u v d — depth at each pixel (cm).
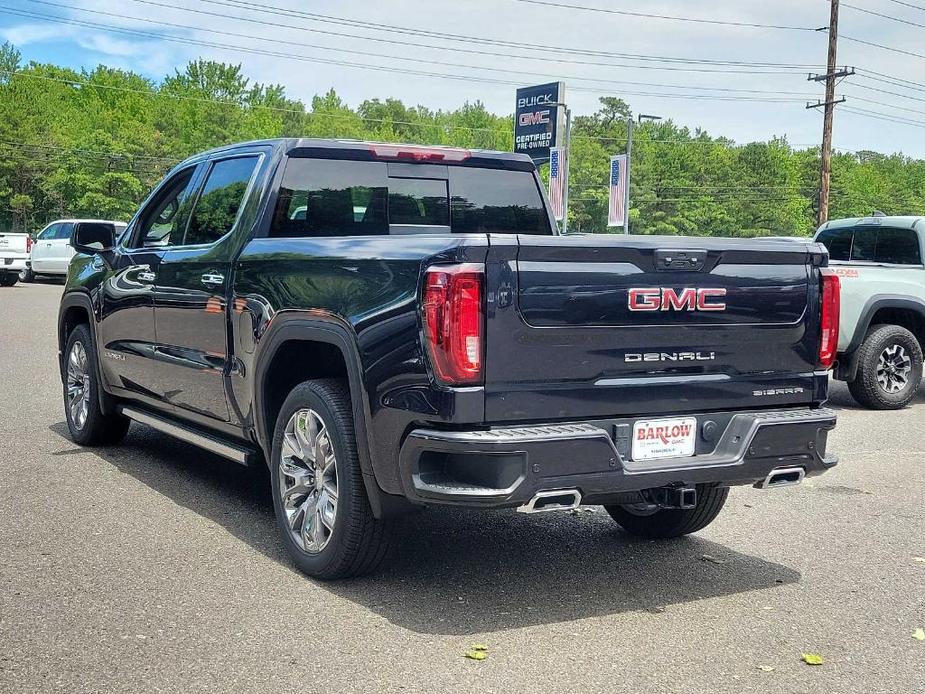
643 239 412
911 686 362
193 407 580
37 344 1416
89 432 729
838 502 645
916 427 934
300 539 470
